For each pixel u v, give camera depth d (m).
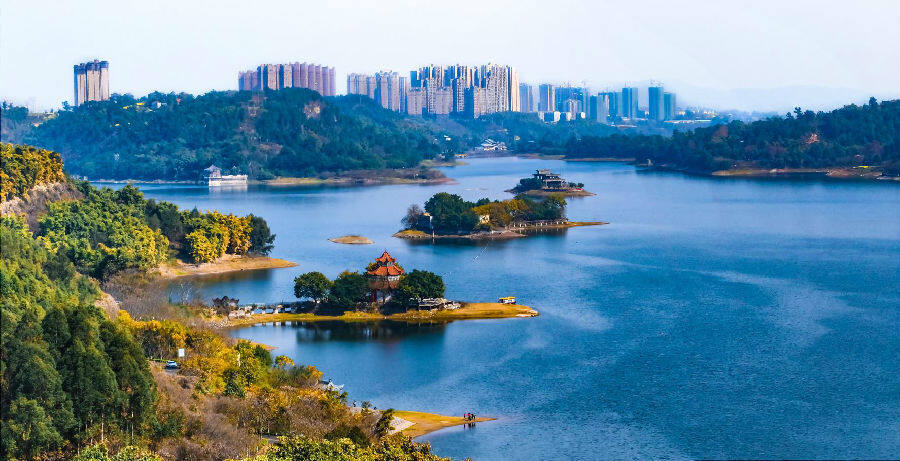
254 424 195.62
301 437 174.62
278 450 172.62
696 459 193.75
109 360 185.38
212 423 187.50
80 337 185.62
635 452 197.50
